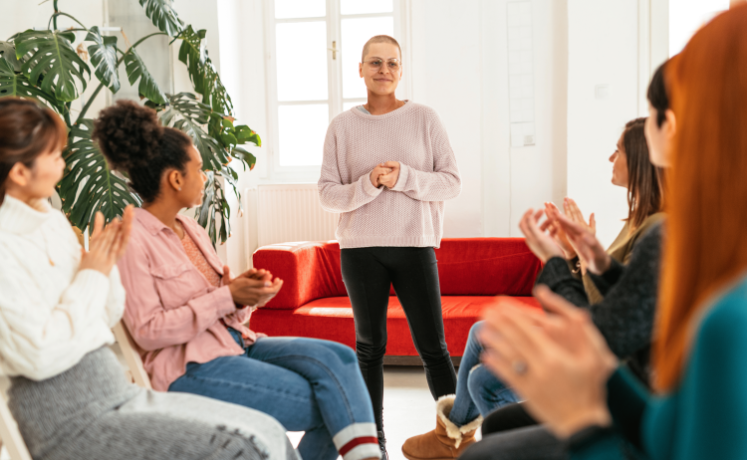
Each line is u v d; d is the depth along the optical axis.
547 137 4.15
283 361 1.44
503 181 4.22
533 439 0.94
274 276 3.19
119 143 1.35
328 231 4.38
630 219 1.40
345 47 4.48
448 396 1.90
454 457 1.92
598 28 3.90
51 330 1.02
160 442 1.03
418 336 2.06
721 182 0.50
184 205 1.47
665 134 0.92
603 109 3.93
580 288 1.06
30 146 1.09
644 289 0.88
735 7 0.54
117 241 1.16
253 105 4.60
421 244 2.00
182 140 1.44
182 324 1.31
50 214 1.16
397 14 4.36
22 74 2.85
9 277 1.01
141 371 1.32
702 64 0.52
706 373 0.44
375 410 2.02
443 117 4.17
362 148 2.07
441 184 2.02
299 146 4.62
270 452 1.09
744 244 0.50
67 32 2.93
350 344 3.10
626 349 0.90
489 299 3.42
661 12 3.83
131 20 3.98
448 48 4.14
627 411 0.63
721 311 0.45
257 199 4.46
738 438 0.42
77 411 1.04
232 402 1.32
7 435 1.04
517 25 4.12
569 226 1.15
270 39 4.54
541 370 0.52
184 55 3.76
